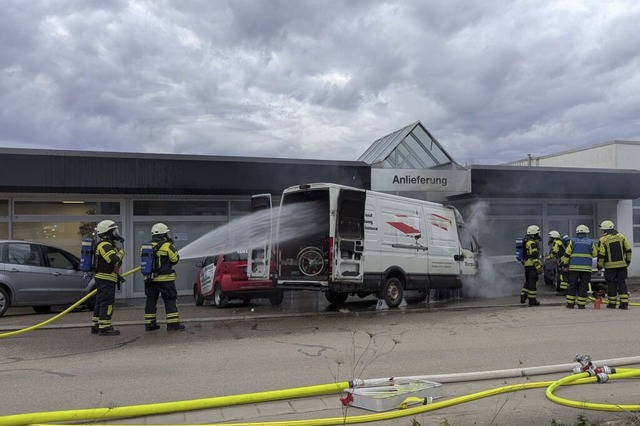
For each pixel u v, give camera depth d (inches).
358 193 457.1
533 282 526.9
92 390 235.3
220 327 405.7
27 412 205.6
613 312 477.1
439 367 272.5
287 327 402.6
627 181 796.0
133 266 642.8
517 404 208.2
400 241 504.1
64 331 394.9
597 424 183.6
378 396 201.6
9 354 313.6
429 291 561.0
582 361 249.8
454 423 185.5
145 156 577.0
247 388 237.3
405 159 737.6
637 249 880.3
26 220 609.0
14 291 460.4
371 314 466.6
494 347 320.5
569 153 997.8
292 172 625.6
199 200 671.1
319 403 217.0
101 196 619.8
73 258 511.2
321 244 454.6
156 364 284.2
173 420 196.2
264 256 479.2
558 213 861.8
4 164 535.8
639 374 248.7
